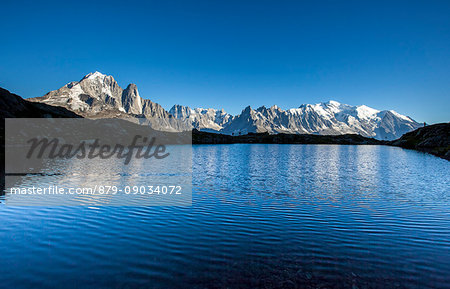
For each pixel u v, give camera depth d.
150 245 16.17
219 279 12.20
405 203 27.78
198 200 28.70
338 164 74.19
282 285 11.75
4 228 19.23
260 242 16.83
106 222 20.75
